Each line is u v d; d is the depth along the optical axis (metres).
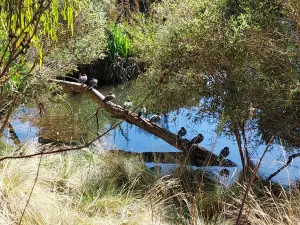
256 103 3.88
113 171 4.68
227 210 3.76
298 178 4.48
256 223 2.85
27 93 5.53
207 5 4.24
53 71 6.49
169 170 4.85
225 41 3.86
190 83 4.31
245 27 3.73
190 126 6.61
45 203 3.35
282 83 3.91
